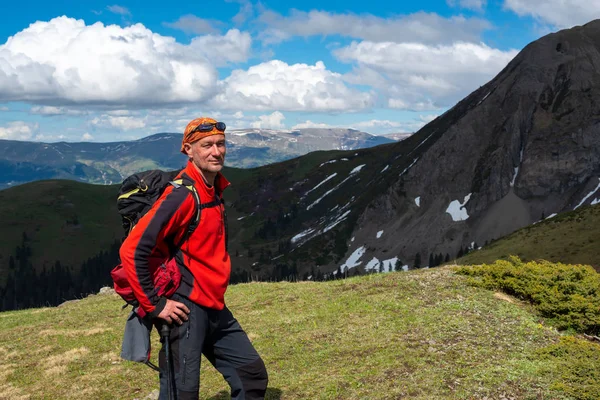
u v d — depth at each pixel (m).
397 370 8.84
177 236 4.20
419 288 14.66
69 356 13.67
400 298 13.95
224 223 4.55
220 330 4.61
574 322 10.95
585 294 12.19
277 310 15.45
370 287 15.87
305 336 11.98
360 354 10.11
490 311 12.14
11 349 15.24
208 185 4.34
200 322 4.30
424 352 9.62
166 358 4.25
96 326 17.58
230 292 20.14
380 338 10.91
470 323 11.25
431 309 12.57
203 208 4.22
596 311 10.98
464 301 12.99
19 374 12.63
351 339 11.20
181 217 4.08
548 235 86.62
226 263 4.49
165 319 4.07
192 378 4.27
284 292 18.28
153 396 9.67
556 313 11.53
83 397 10.34
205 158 4.18
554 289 12.48
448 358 9.20
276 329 13.06
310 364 10.05
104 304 22.30
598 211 87.75
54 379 11.88
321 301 15.49
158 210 3.96
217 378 10.02
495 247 92.12
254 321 14.41
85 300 25.23
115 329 16.70
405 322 11.80
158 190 4.34
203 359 11.34
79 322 18.64
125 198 4.23
